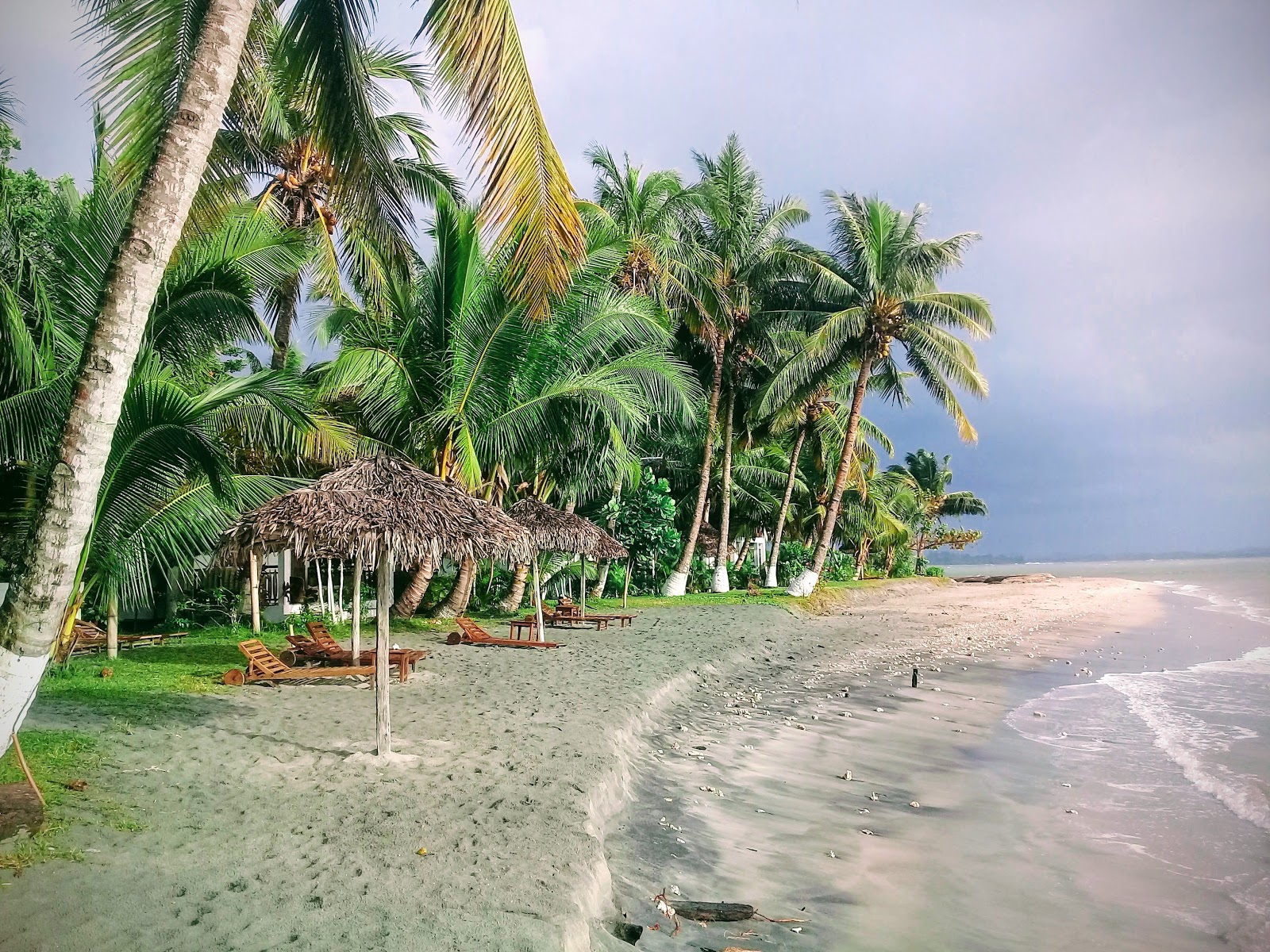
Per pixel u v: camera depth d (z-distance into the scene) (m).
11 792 5.26
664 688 11.70
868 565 59.50
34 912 3.83
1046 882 6.08
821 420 35.59
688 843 6.31
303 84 7.93
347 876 4.54
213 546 13.08
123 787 5.80
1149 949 5.07
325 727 8.20
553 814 5.80
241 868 4.56
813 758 9.36
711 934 4.88
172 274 10.48
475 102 6.16
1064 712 12.83
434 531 7.09
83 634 13.02
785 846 6.48
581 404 16.66
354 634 11.35
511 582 22.83
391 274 16.66
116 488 10.03
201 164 5.00
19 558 4.57
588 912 4.54
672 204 26.88
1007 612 33.56
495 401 16.58
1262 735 11.16
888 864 6.28
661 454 34.31
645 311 18.47
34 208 13.27
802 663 17.02
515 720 8.80
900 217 29.28
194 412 9.59
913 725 11.48
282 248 11.99
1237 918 5.54
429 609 21.05
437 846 5.09
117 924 3.79
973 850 6.67
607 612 22.67
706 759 8.88
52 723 7.59
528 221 6.50
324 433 13.71
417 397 16.31
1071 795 8.33
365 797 5.99
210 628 16.42
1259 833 7.24
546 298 7.13
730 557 42.88
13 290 9.89
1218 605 41.25
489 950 3.78
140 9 6.46
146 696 9.23
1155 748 10.38
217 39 5.10
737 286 29.08
